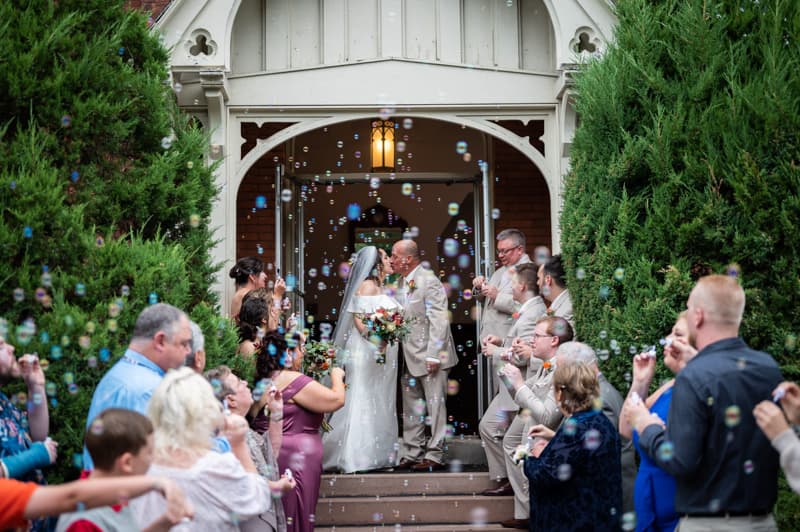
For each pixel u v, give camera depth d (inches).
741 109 207.9
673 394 131.3
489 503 253.3
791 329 193.5
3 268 173.6
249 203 349.1
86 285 183.5
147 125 219.9
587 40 271.6
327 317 452.4
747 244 198.5
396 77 279.4
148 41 231.0
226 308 270.5
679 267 206.8
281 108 277.0
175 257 202.7
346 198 457.7
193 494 126.9
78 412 174.1
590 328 232.8
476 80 279.6
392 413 278.2
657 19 233.5
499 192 351.9
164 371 145.7
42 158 190.5
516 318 255.6
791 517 185.6
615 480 159.9
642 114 233.3
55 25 201.2
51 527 144.3
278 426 178.4
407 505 254.1
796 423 116.1
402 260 283.6
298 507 203.2
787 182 197.2
